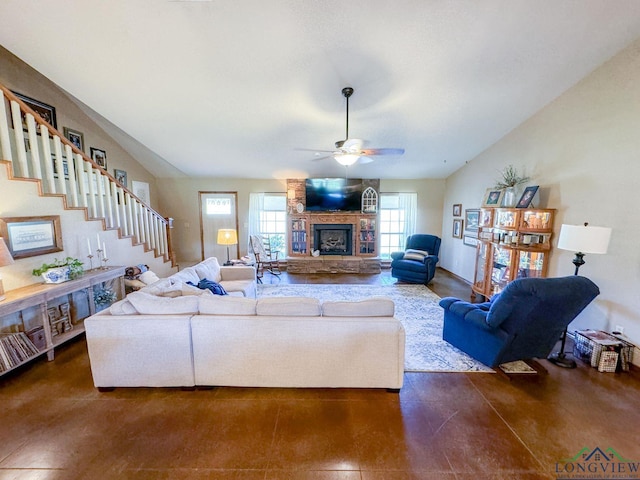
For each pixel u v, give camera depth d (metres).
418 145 5.18
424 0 2.45
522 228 3.92
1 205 2.82
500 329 2.55
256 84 3.50
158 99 3.81
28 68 4.04
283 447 1.86
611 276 3.01
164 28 2.76
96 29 2.79
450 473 1.67
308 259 6.78
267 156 5.70
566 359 2.89
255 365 2.38
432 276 5.89
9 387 2.46
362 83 3.47
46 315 2.83
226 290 3.92
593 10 2.52
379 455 1.80
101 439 1.91
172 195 7.19
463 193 6.22
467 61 3.10
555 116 3.73
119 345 2.34
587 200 3.28
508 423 2.08
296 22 2.66
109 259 4.13
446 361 2.91
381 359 2.36
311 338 2.33
